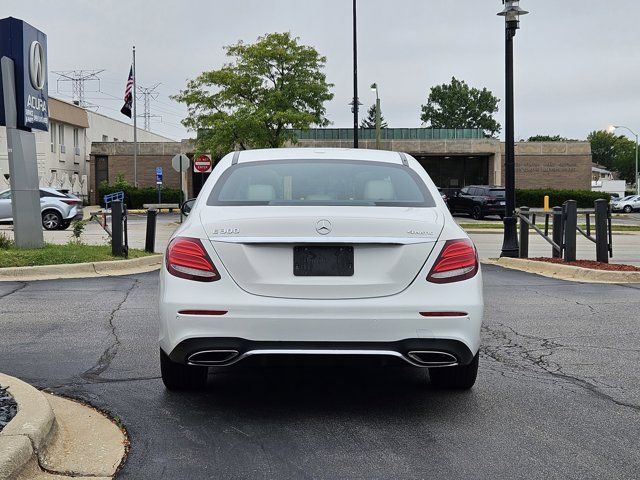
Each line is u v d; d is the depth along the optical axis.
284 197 4.62
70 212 24.69
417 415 4.40
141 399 4.66
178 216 36.06
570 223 12.20
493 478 3.43
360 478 3.43
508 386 5.04
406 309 4.03
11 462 3.25
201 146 32.28
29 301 8.35
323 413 4.43
